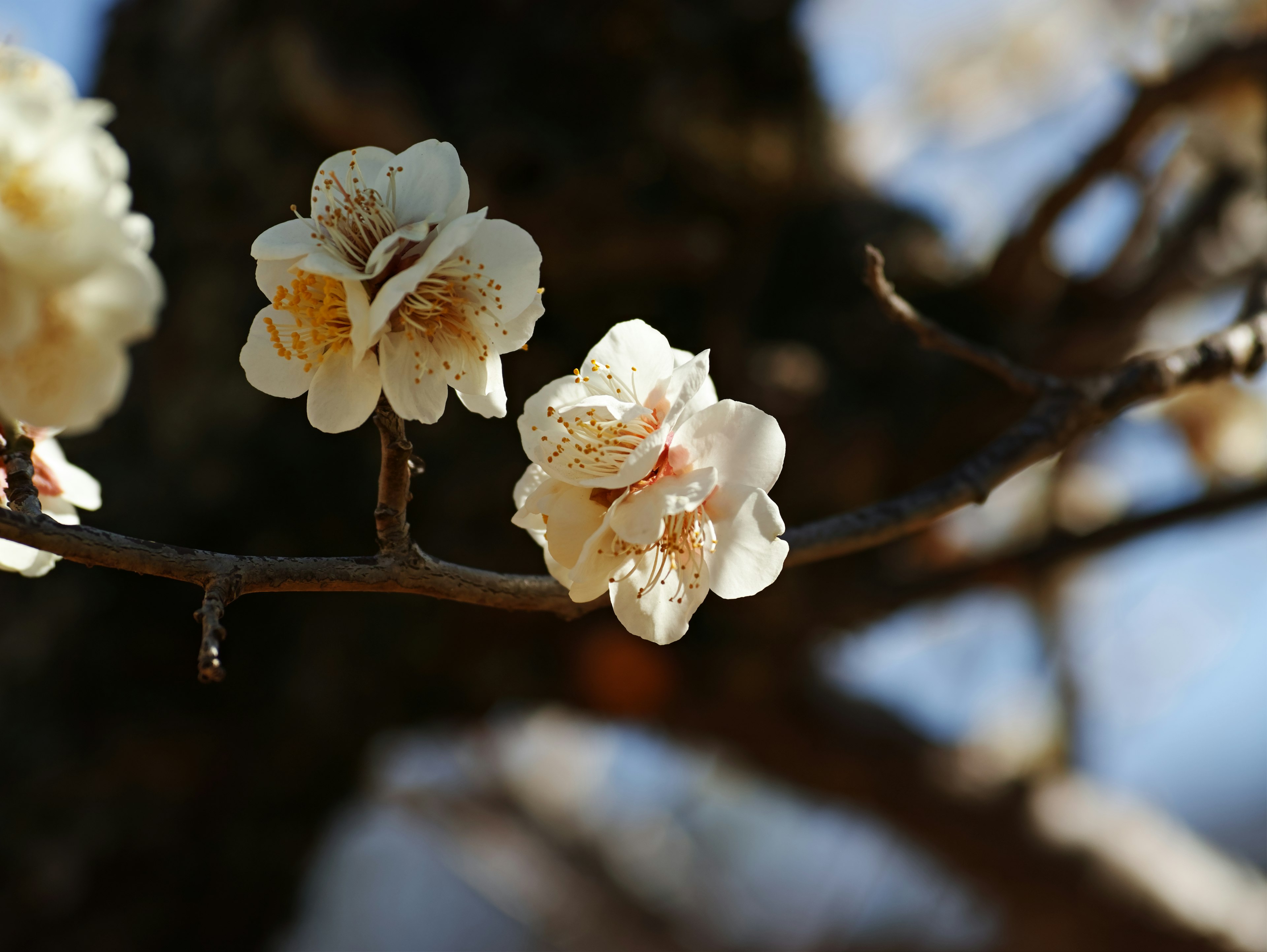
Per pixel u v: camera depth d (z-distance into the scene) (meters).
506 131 0.71
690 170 0.73
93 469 0.75
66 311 0.35
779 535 0.36
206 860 0.74
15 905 0.69
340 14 0.72
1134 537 0.63
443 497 0.71
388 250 0.35
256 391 0.73
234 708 0.73
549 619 0.76
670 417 0.36
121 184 0.36
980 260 0.79
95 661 0.71
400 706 0.78
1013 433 0.41
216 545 0.73
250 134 0.74
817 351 0.74
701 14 0.77
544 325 0.72
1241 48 0.56
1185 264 0.72
